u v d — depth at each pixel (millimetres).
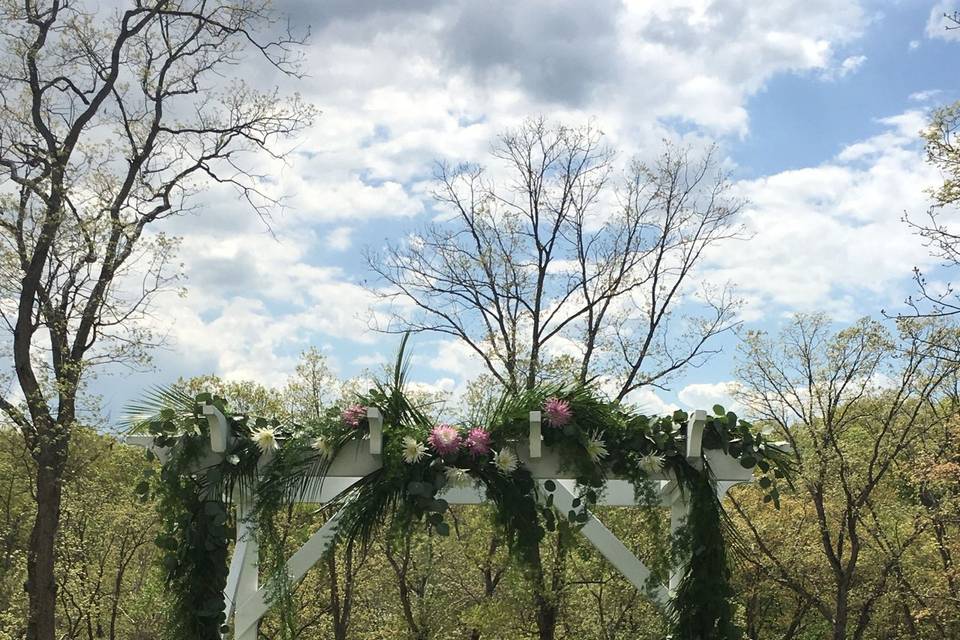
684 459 4672
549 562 10516
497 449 4602
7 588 16141
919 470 11484
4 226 11141
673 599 4629
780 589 13938
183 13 12844
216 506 4484
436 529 4469
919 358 11766
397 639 13578
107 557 16859
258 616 4582
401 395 4715
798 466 12172
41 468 11250
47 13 11984
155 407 4652
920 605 13062
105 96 12297
